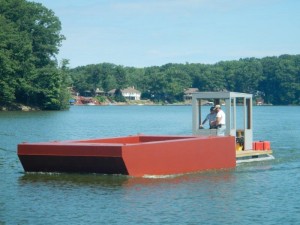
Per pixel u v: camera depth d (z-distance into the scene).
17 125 75.25
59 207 20.02
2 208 19.91
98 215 18.94
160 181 25.11
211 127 32.56
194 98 33.06
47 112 131.88
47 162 27.14
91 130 69.12
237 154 32.09
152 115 133.38
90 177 25.84
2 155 36.84
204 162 28.67
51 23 142.00
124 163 25.53
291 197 22.00
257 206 20.39
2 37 128.12
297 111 175.50
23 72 132.75
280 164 32.00
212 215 19.03
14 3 137.62
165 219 18.48
